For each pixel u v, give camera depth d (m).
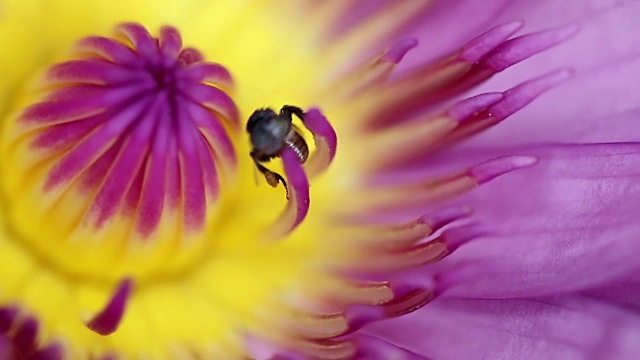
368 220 0.16
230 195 0.16
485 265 0.16
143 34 0.15
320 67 0.17
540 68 0.17
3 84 0.16
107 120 0.15
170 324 0.16
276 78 0.17
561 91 0.16
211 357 0.16
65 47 0.16
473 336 0.16
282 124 0.16
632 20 0.17
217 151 0.16
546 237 0.16
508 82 0.17
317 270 0.16
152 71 0.15
